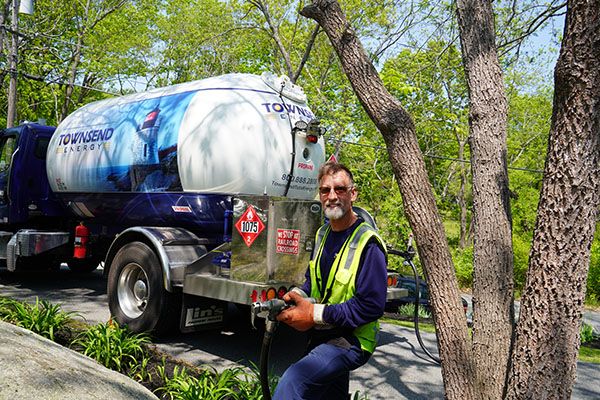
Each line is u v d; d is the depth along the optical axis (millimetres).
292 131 6047
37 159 8750
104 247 8227
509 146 21516
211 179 5770
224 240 5594
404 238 12633
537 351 2330
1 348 3344
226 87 5992
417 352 6082
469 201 23188
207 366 4977
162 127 6199
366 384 4922
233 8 17750
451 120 12250
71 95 22000
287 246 4844
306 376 2500
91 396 3174
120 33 21141
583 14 2207
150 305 5680
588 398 4871
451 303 2920
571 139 2268
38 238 7992
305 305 2527
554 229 2309
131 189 6551
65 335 5324
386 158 15023
